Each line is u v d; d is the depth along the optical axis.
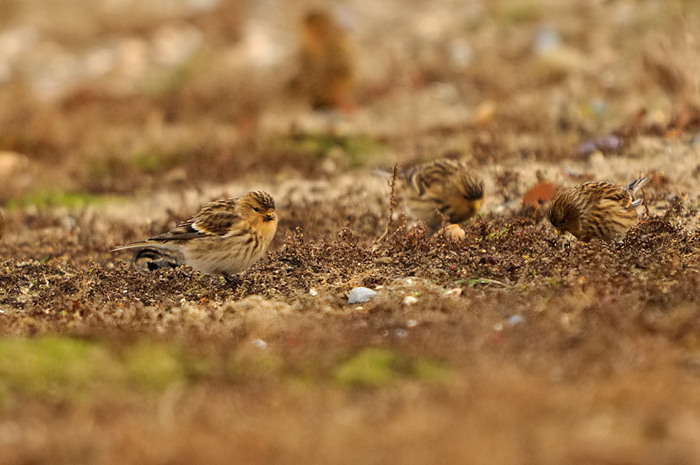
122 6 39.56
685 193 14.30
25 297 12.14
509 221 13.09
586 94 21.73
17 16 39.31
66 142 23.34
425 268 11.80
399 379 8.25
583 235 12.44
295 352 8.73
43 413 7.81
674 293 9.65
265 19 36.78
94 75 32.41
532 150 17.97
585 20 28.52
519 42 28.08
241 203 12.27
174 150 21.86
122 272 12.64
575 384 7.79
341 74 23.64
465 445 6.77
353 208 15.32
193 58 32.19
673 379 7.73
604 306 9.39
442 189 14.54
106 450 7.09
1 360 8.69
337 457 6.79
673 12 26.97
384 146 20.53
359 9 37.34
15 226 16.75
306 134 21.06
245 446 6.95
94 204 18.55
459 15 34.12
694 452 6.58
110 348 9.13
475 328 9.11
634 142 17.53
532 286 10.56
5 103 27.39
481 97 23.64
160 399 7.98
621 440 6.77
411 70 26.70
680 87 20.45
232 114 24.45
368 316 10.06
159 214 17.03
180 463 6.86
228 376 8.44
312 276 12.00
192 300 11.65
